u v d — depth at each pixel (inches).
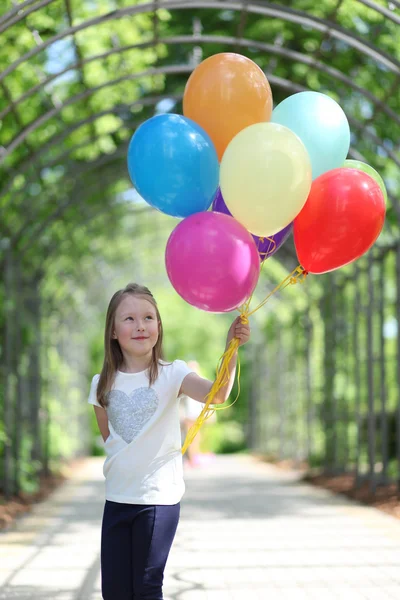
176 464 151.1
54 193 534.3
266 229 164.4
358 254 169.8
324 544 309.6
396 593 226.4
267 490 534.6
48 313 682.8
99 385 153.3
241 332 153.1
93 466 821.2
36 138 467.8
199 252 151.8
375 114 395.9
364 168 181.9
